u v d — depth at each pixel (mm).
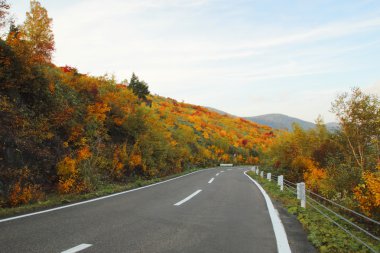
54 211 8141
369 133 16141
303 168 22750
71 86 18078
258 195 13359
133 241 5363
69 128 14648
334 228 7297
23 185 10336
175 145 33531
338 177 14203
